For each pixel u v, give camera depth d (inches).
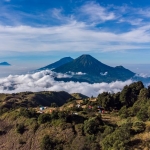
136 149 1311.5
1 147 2347.4
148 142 1350.9
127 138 1446.9
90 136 1958.7
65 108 3410.4
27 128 2491.4
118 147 1364.4
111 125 2192.4
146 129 1539.1
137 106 2655.0
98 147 1754.4
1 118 3014.3
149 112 1983.3
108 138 1581.0
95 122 2158.0
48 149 1983.3
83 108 3248.0
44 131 2314.2
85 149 1801.2
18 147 2240.4
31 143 2224.4
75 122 2365.9
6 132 2603.3
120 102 3508.9
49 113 2672.2
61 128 2253.9
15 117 2854.3
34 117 2719.0
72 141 2006.6
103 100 3405.5
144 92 3348.9
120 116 2578.7
